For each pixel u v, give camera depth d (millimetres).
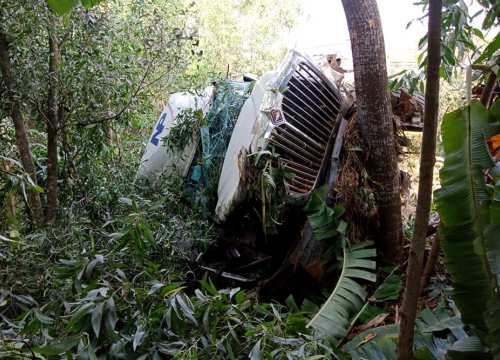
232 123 5730
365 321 4035
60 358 2322
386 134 4352
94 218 5285
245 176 4523
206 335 2568
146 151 6746
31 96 4633
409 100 4840
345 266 4379
